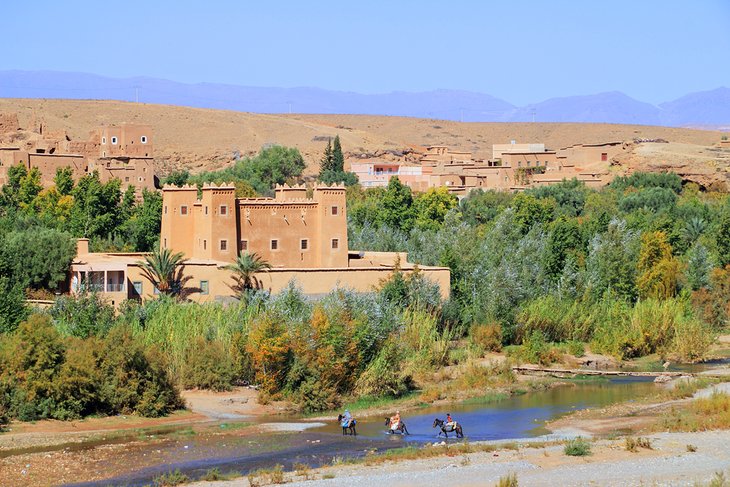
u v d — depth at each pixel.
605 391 128.38
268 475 84.81
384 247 196.38
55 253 148.00
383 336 128.25
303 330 121.81
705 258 188.62
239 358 122.94
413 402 121.44
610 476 83.88
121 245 194.38
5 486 83.56
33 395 106.81
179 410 113.56
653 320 157.00
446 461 89.25
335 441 99.62
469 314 158.00
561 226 198.12
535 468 86.38
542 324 157.38
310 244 162.62
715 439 95.44
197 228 159.88
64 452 94.06
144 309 132.50
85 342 111.94
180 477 84.25
